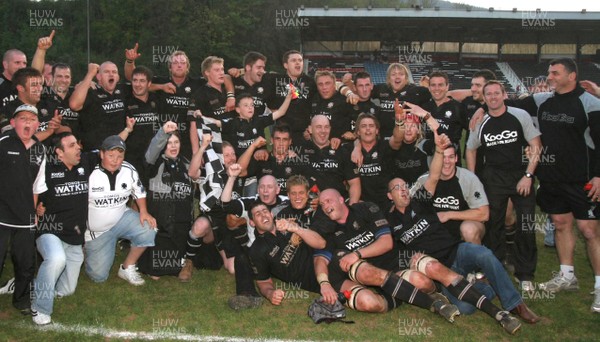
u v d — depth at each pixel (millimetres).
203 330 5074
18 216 5133
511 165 6137
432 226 5676
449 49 40719
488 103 6133
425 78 8273
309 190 6352
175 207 6293
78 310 5492
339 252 5582
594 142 5648
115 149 5820
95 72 7066
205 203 6137
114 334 4965
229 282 6383
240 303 5527
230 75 8273
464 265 5500
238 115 7457
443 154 5812
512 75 38594
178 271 6336
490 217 6281
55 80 7148
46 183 5582
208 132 6449
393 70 7918
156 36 46125
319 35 39531
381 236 5555
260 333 5027
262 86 8227
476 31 39188
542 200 6176
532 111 6270
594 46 40031
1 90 6668
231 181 6039
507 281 5219
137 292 6031
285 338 4926
